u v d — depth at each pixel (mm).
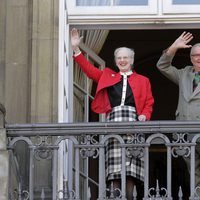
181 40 29125
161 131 26625
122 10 30453
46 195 28031
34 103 29047
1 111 26656
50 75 29203
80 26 30656
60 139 26797
